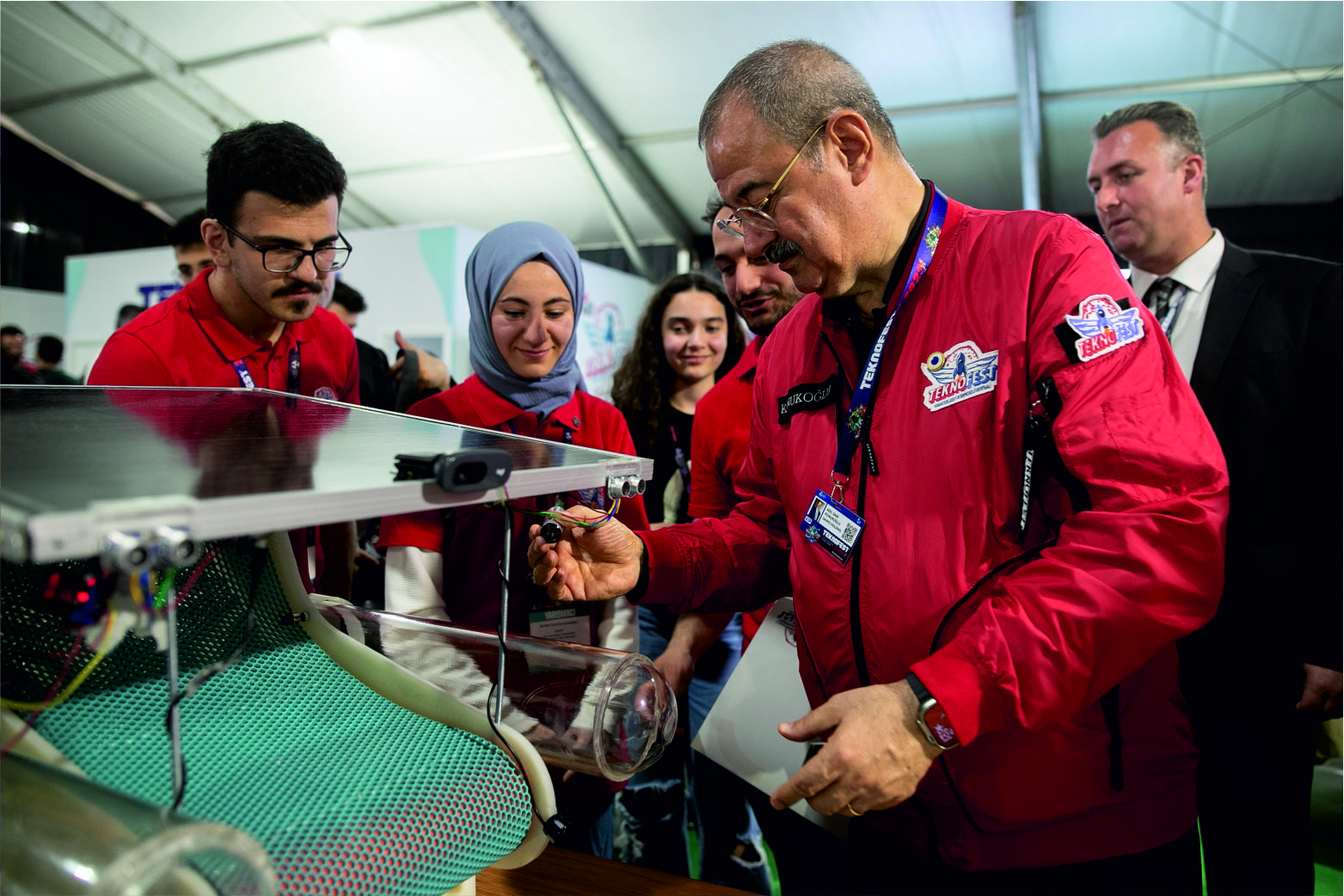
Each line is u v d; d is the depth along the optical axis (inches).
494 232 50.6
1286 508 51.7
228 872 14.4
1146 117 57.4
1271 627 51.4
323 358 51.3
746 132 31.6
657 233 259.9
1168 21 146.2
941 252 33.2
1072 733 30.3
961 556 30.3
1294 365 51.8
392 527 45.4
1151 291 59.9
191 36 194.4
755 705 40.7
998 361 30.4
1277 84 152.6
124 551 13.0
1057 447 28.7
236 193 41.9
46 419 21.7
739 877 63.2
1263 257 55.5
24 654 21.7
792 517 37.3
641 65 184.7
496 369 50.8
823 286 33.3
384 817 19.4
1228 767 52.5
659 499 71.7
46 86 229.5
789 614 41.9
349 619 28.0
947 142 189.2
